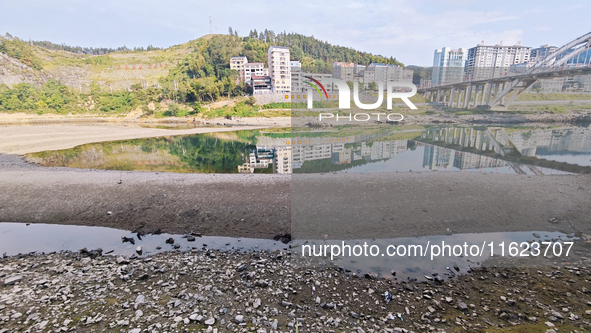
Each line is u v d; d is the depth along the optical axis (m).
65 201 7.25
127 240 5.32
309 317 2.93
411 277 3.64
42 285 3.75
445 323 2.79
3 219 6.36
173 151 28.39
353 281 3.58
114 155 24.64
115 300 3.36
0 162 16.91
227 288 3.54
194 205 6.79
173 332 2.76
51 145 27.02
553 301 3.05
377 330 2.72
